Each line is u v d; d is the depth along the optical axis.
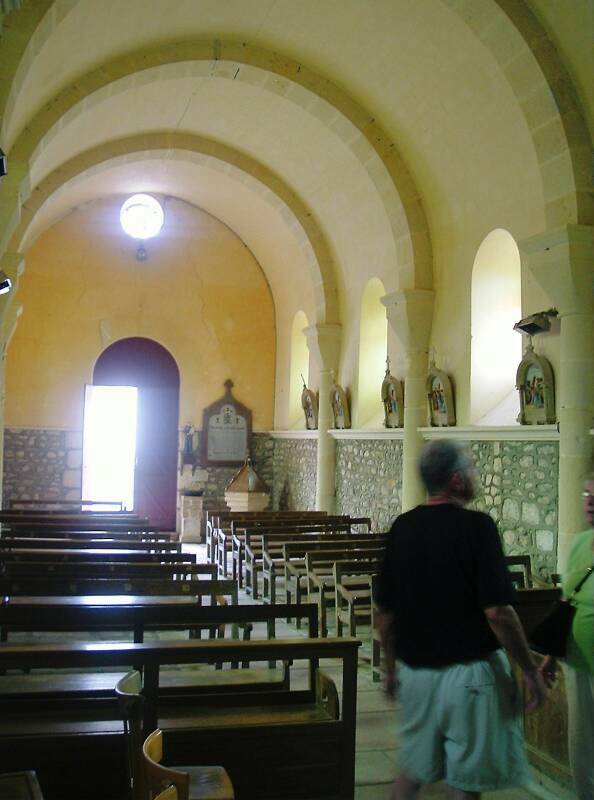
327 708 4.00
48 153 10.39
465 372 9.54
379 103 10.00
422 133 9.73
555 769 4.40
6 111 5.89
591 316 7.29
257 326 16.64
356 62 9.55
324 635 7.09
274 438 16.47
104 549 8.40
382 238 11.62
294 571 8.10
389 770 4.52
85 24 7.50
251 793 3.68
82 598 5.80
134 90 10.53
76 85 8.92
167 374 16.20
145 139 12.30
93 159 12.00
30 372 15.14
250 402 16.55
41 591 5.93
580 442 7.15
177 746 3.61
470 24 7.59
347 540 8.94
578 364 7.23
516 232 8.52
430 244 10.38
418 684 3.14
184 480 15.98
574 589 3.70
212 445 16.22
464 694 3.02
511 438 8.29
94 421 16.64
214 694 4.22
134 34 8.70
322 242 13.32
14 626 5.11
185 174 14.51
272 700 4.19
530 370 7.94
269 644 3.76
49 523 10.70
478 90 8.42
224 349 16.44
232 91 11.05
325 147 11.51
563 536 7.19
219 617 4.65
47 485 15.12
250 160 12.98
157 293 16.05
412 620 3.17
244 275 16.59
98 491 16.64
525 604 5.24
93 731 3.60
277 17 9.13
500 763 3.01
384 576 3.35
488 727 3.00
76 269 15.52
